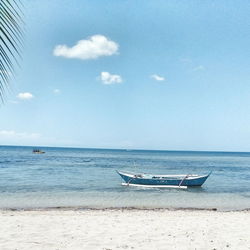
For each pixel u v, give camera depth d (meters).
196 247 8.81
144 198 22.61
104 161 88.50
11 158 89.38
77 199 21.67
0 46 1.89
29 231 10.42
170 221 12.59
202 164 85.44
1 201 20.38
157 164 80.38
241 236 10.16
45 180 34.12
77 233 10.26
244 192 27.20
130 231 10.63
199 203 20.81
